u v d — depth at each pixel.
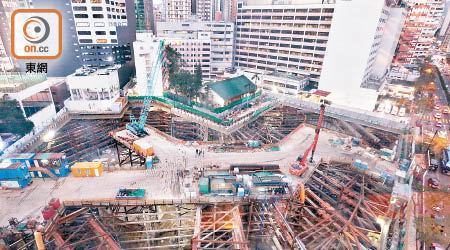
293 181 40.06
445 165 57.12
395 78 116.62
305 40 102.94
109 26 93.81
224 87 69.56
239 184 36.81
